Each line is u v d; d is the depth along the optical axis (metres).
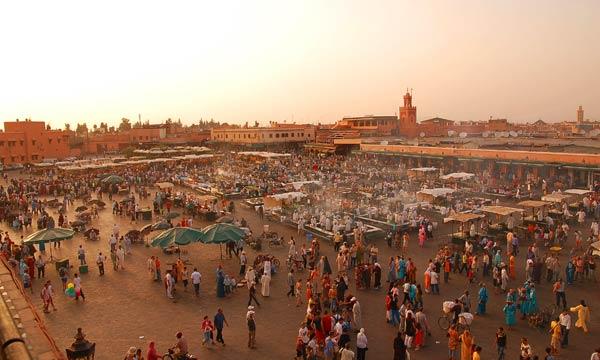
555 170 46.06
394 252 27.39
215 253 28.27
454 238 27.66
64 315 19.06
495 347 15.85
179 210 42.31
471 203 37.03
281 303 20.28
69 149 100.62
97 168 67.50
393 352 15.68
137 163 70.94
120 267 25.33
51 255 26.80
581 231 30.58
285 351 15.90
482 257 24.97
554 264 21.81
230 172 62.81
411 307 17.31
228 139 109.56
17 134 91.00
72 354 12.69
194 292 21.73
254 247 28.70
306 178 54.72
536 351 15.54
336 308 18.66
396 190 44.44
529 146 55.72
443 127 100.56
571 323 17.70
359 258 24.64
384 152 65.81
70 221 37.97
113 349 16.12
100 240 31.83
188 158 79.75
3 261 11.94
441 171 52.91
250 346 16.17
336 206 38.59
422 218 32.50
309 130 104.44
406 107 96.94
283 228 34.50
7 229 35.62
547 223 29.98
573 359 14.95
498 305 19.50
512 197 41.66
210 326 16.42
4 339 3.99
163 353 15.80
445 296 20.48
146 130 124.38
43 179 61.44
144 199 49.00
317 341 16.06
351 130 97.00
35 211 41.66
